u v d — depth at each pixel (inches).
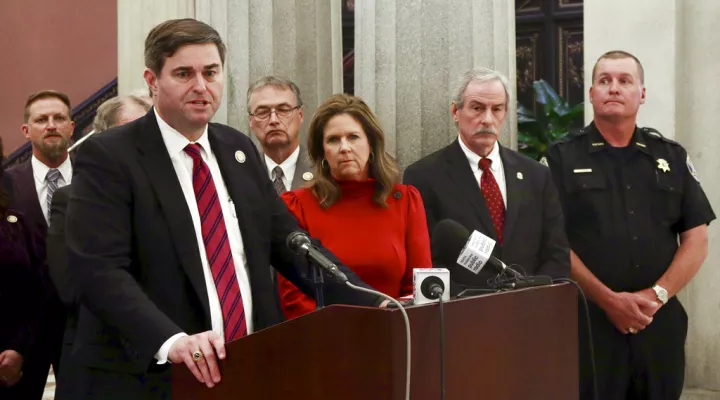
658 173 184.2
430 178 170.9
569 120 251.9
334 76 248.5
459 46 233.6
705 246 184.2
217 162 113.4
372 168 147.9
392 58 235.6
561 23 300.5
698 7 213.8
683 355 183.5
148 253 104.9
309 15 244.5
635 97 183.0
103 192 104.0
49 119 205.5
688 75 215.2
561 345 105.7
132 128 109.7
